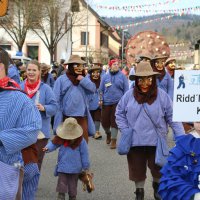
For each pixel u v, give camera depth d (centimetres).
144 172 631
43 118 671
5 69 387
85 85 777
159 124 615
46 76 1276
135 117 616
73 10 3781
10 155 382
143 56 986
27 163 441
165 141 618
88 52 6009
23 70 1360
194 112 374
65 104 780
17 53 2462
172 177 324
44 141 670
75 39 6406
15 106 382
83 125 788
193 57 5581
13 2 2961
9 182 379
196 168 325
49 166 898
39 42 4819
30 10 2967
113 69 1141
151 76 611
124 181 792
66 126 643
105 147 1143
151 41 2055
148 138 612
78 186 760
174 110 374
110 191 729
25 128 381
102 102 1154
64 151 641
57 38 3641
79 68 778
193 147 329
